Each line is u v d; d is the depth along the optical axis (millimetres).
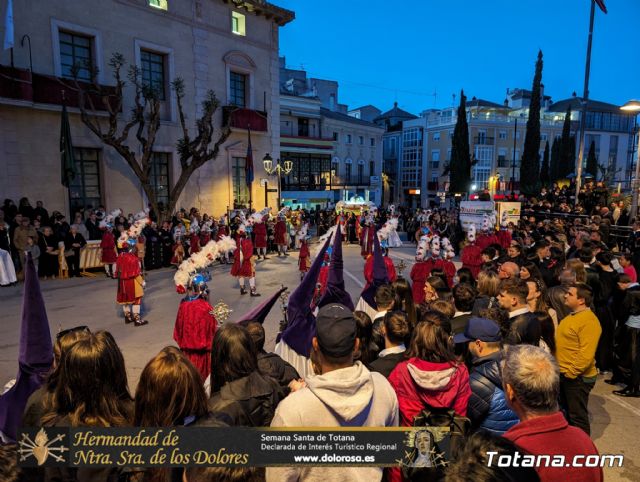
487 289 4969
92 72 17844
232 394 2574
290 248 22516
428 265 8281
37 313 2990
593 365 3967
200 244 17469
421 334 2656
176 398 2055
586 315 3904
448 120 52656
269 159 23719
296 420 1882
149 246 15727
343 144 46844
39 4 16969
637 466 4109
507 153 53250
